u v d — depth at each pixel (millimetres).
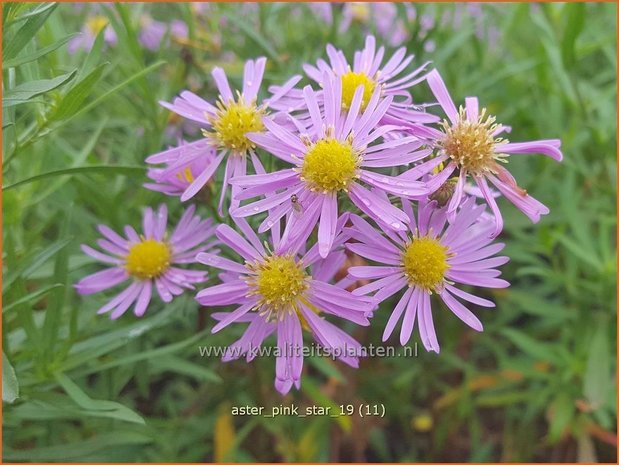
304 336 162
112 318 139
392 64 133
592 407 175
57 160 188
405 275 114
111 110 225
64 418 163
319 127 113
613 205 218
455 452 210
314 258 117
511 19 248
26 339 152
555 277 202
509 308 217
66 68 164
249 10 247
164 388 220
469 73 248
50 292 133
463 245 116
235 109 128
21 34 112
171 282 141
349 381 197
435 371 210
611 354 193
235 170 127
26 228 209
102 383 167
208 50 214
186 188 133
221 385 188
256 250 119
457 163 114
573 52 196
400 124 115
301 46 241
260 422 181
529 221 207
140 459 167
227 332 167
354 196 109
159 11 265
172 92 196
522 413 212
